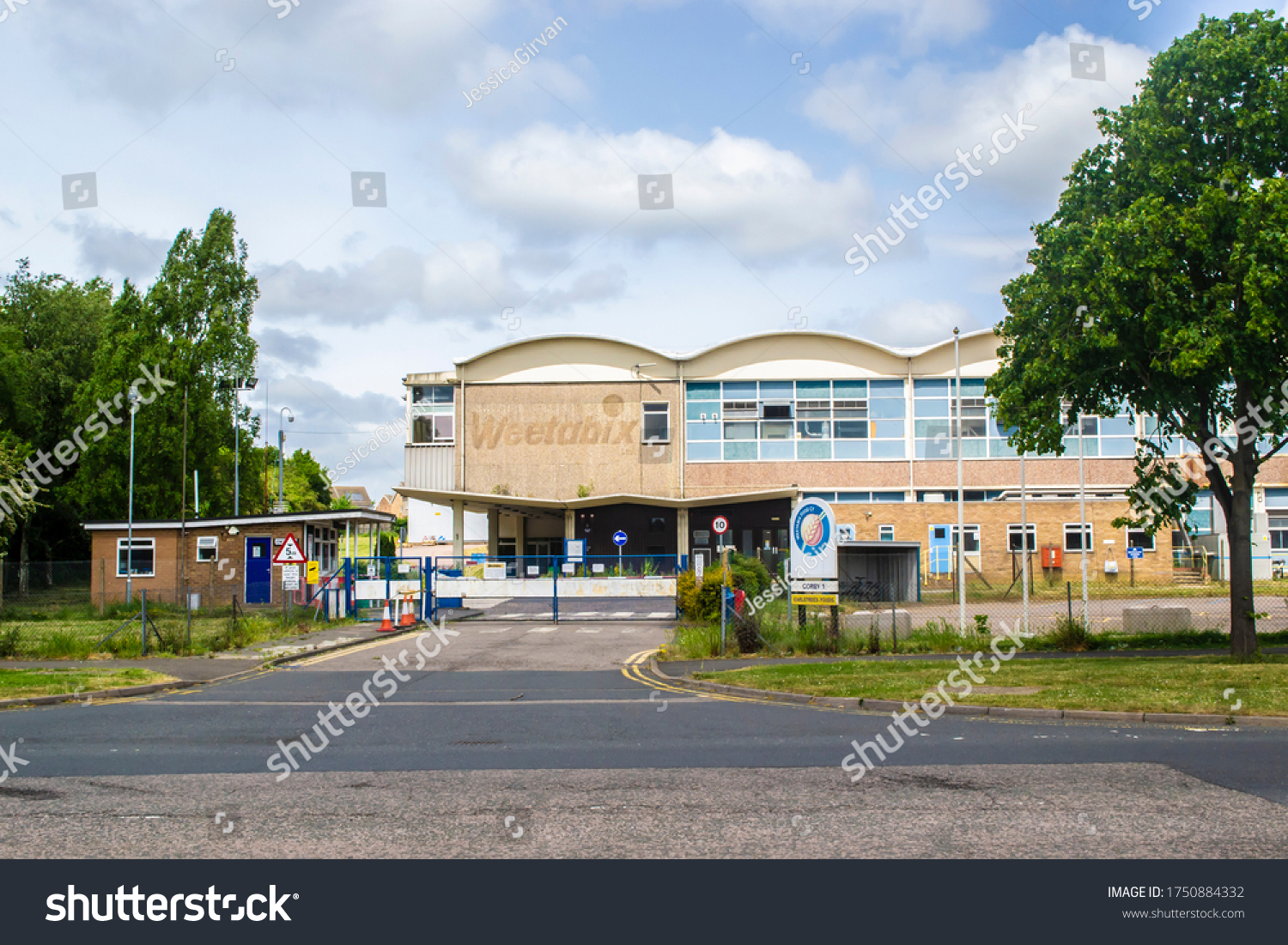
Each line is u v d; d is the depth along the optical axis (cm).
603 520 4550
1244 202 1535
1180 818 739
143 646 2222
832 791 844
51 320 5566
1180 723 1205
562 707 1441
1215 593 3631
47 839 726
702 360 4628
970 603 3478
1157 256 1573
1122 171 1717
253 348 4838
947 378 4547
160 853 691
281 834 731
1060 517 4162
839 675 1647
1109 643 2008
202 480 5044
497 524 4747
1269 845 675
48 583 4341
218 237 4769
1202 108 1639
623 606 3741
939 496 4475
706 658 2047
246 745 1127
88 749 1102
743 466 4572
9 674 1792
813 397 4572
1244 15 1623
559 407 4672
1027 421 1781
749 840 699
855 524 4266
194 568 3753
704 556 4484
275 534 3756
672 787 866
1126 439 4450
